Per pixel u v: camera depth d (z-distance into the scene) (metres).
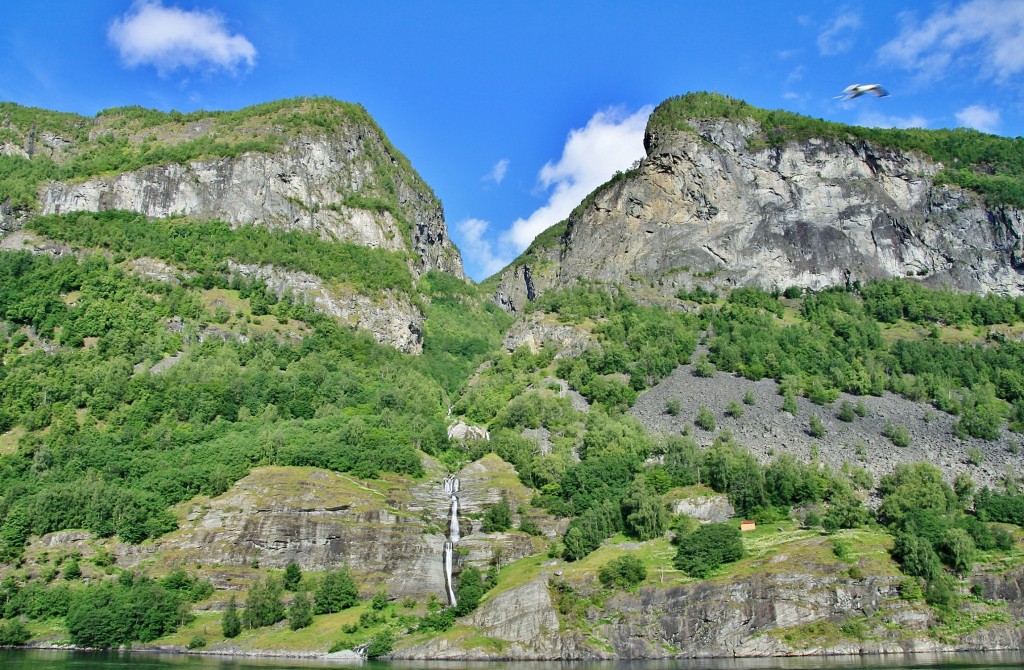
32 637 137.00
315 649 130.12
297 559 157.38
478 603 138.88
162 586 145.88
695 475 174.75
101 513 159.50
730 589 127.75
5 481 175.00
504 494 175.88
